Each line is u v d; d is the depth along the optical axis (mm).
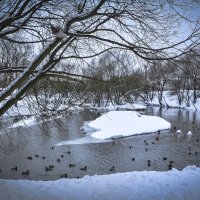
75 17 4703
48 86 7566
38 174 18094
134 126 34344
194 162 21062
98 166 20047
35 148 24094
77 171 18859
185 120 42562
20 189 8688
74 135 30203
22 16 5164
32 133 28141
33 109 7734
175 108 63375
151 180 9586
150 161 21344
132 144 27406
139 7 5055
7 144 23688
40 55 4738
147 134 32688
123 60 5770
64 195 8383
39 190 8719
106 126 33906
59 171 18797
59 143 26516
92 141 28156
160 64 5445
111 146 26359
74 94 7367
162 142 28234
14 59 7234
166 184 9125
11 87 4902
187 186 8922
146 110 57375
